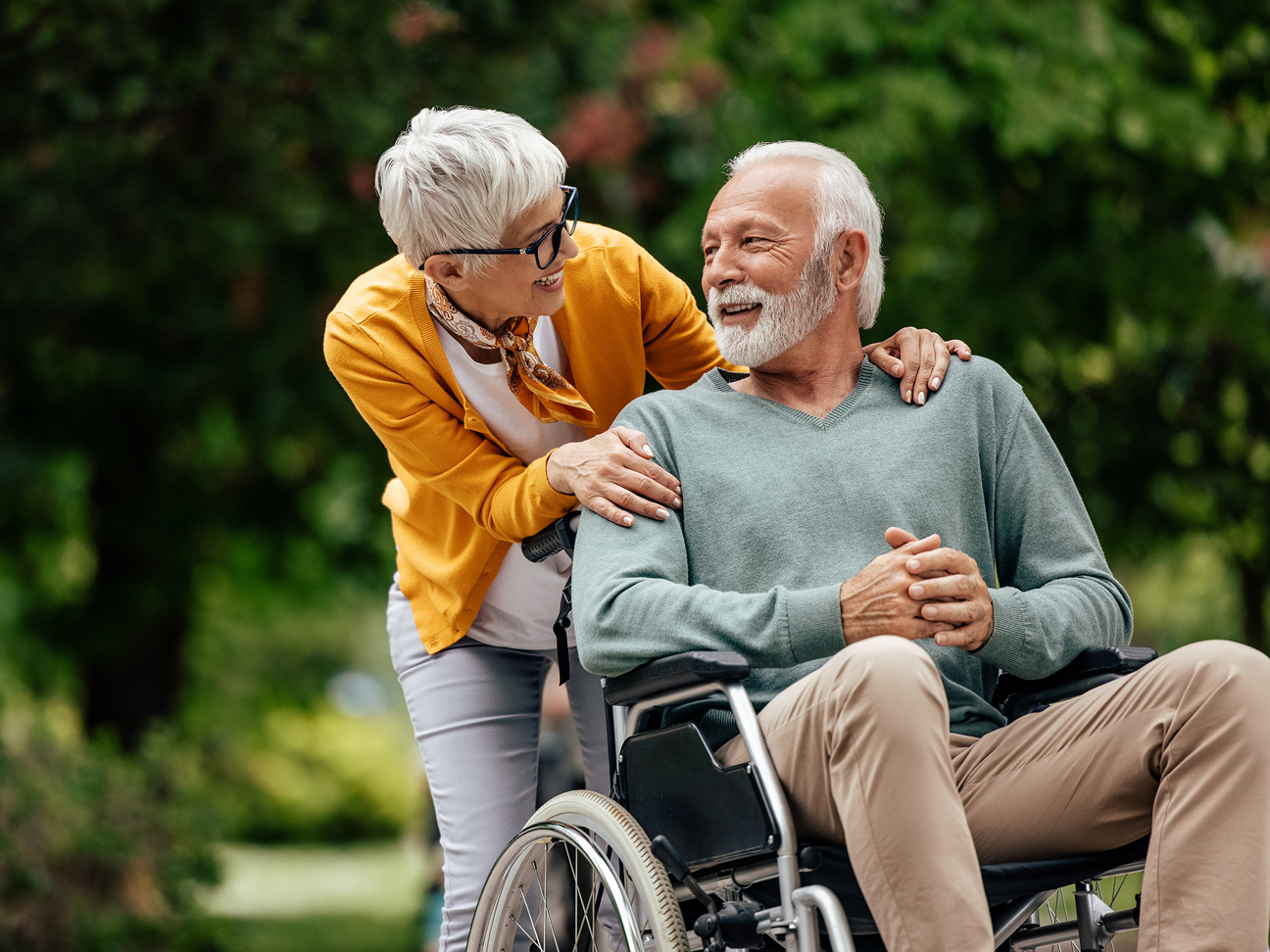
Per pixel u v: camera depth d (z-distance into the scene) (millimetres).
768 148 2674
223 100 5953
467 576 2818
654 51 6426
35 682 9875
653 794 2248
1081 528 2525
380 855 21234
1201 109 6859
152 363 7484
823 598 2225
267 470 9016
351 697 30922
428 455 2748
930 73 6570
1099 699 2197
